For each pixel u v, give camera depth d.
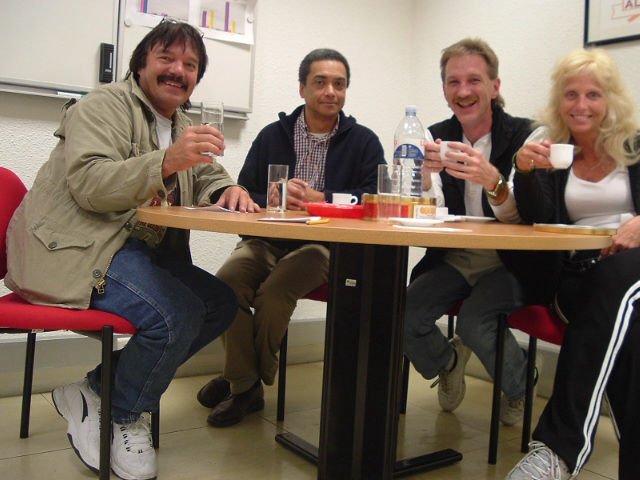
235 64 2.46
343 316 1.35
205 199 1.74
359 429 1.36
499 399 1.65
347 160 2.19
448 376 2.04
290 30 2.63
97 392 1.47
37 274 1.30
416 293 1.87
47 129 2.12
